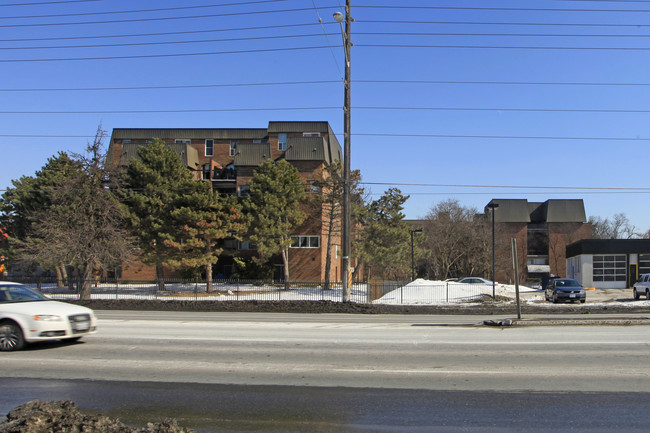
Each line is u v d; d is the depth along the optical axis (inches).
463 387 318.0
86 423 205.0
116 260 1310.3
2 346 449.1
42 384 331.0
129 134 2327.8
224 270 2082.9
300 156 2033.7
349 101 1061.1
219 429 242.1
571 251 2190.0
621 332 547.2
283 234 1704.0
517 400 288.4
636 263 1962.4
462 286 1574.8
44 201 1637.6
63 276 1814.7
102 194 1304.1
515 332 553.9
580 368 367.9
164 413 267.4
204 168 2273.6
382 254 1675.7
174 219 1608.0
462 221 2546.8
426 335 535.5
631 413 264.4
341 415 262.8
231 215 1612.9
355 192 1684.3
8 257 1689.2
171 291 1592.0
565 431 237.9
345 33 1043.9
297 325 652.7
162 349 460.1
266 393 306.7
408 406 277.7
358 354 428.8
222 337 530.9
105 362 401.4
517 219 2923.2
